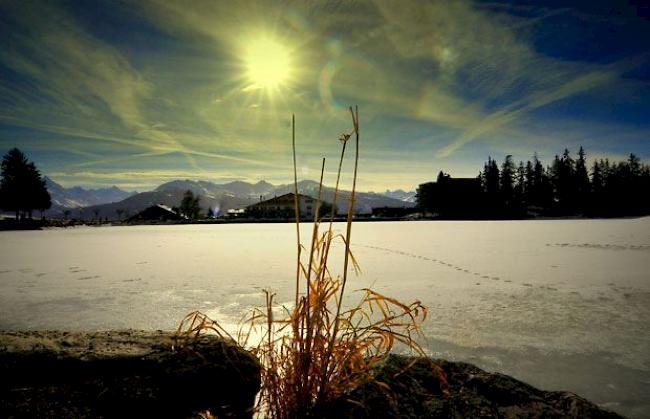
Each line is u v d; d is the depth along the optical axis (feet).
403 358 5.32
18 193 119.34
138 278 16.07
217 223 114.42
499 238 38.68
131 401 4.22
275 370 3.67
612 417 4.27
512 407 4.28
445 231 53.93
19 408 3.86
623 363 6.71
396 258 22.44
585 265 18.97
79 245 36.27
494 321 9.31
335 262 20.97
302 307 3.58
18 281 15.75
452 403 4.26
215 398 4.60
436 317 9.71
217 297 12.16
